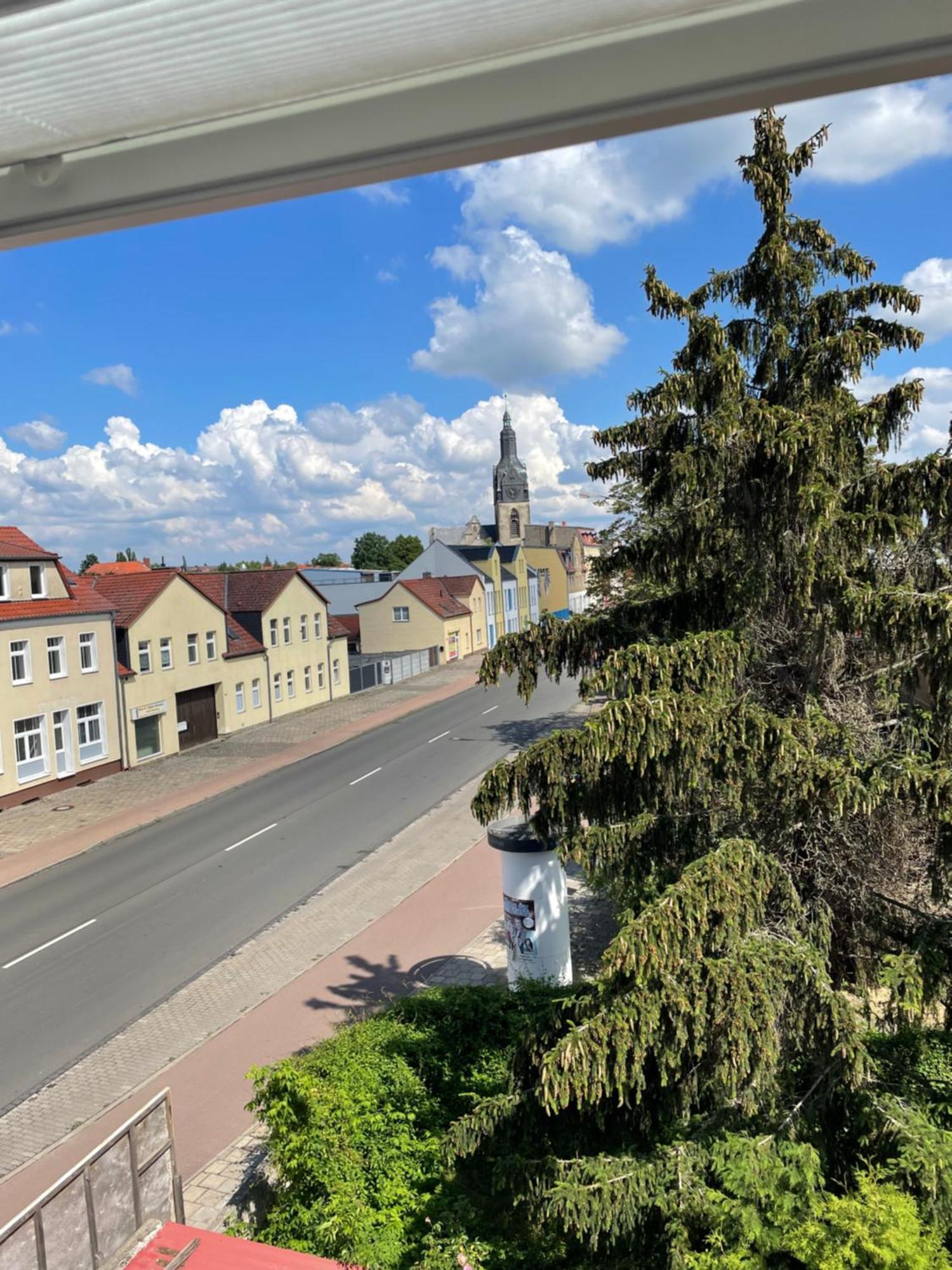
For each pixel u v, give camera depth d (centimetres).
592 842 663
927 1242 503
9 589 2780
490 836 1167
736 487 650
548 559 9394
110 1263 641
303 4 113
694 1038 561
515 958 1166
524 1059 641
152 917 1720
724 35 119
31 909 1827
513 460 11025
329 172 138
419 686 5162
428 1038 904
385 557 11488
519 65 126
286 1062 793
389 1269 661
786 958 571
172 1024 1276
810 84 120
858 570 677
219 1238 669
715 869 569
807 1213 545
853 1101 613
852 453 653
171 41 120
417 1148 786
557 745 610
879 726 688
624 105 125
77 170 148
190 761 3319
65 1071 1170
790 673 682
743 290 712
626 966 536
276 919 1650
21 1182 952
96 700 3052
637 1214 574
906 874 684
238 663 3881
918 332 659
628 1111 627
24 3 112
